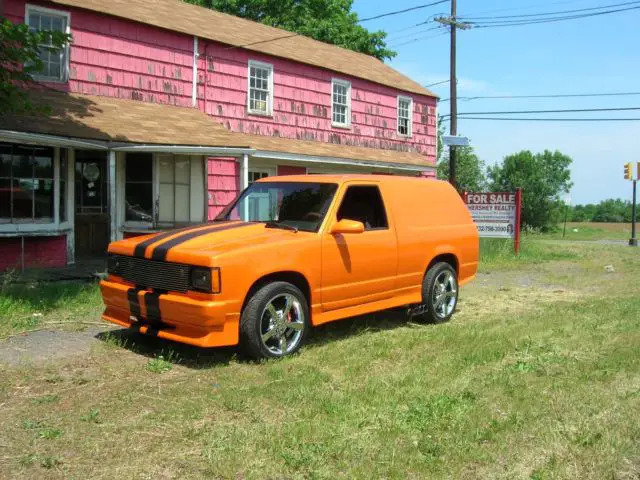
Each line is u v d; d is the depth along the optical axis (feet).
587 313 26.53
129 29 41.24
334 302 20.53
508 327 23.49
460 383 16.24
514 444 12.52
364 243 21.42
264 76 51.06
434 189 25.90
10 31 24.86
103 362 17.79
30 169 33.73
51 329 21.50
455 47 65.57
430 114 70.59
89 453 11.81
